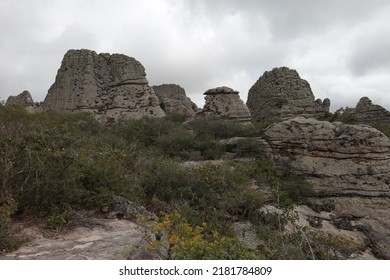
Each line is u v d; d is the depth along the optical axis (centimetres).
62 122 2025
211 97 2842
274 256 642
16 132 984
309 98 2819
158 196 1071
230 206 1093
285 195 1329
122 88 3172
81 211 802
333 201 1426
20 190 769
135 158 1360
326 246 806
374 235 1226
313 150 1577
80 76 3145
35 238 664
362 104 3162
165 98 3978
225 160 1587
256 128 2195
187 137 1864
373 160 1511
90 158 997
